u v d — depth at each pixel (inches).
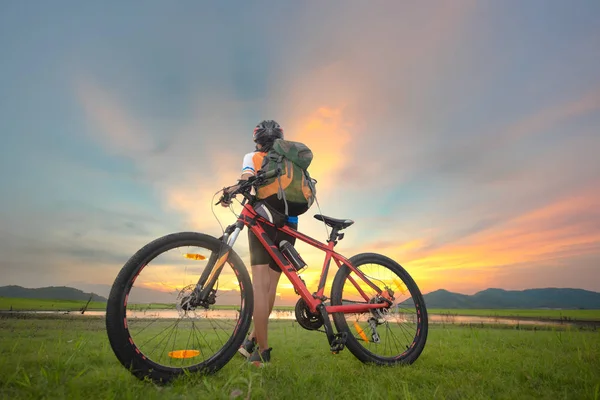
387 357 98.7
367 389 68.8
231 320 83.6
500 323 475.8
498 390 72.1
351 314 98.6
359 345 96.6
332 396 64.9
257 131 102.7
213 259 82.1
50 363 81.3
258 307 89.7
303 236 98.3
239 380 67.3
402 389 69.3
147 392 60.3
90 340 132.3
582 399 63.2
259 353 89.8
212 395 59.3
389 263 111.5
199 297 78.2
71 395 56.7
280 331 216.5
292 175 90.4
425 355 113.0
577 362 95.0
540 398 65.7
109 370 76.3
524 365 93.6
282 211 91.0
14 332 166.1
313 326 95.0
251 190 94.0
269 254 93.7
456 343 149.6
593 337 169.0
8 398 56.2
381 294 104.7
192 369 74.5
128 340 69.4
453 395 66.8
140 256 73.1
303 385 69.3
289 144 93.0
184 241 78.6
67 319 294.4
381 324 104.0
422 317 107.2
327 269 100.3
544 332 215.5
